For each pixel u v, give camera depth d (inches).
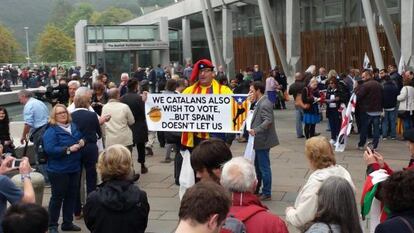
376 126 566.6
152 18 2456.9
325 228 155.8
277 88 901.8
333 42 1125.7
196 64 346.3
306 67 1216.2
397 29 957.2
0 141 433.7
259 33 1630.2
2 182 203.6
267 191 382.0
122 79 644.7
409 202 157.9
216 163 178.4
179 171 385.7
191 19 2139.5
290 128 760.3
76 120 342.3
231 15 1648.6
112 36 1811.0
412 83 631.2
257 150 376.8
